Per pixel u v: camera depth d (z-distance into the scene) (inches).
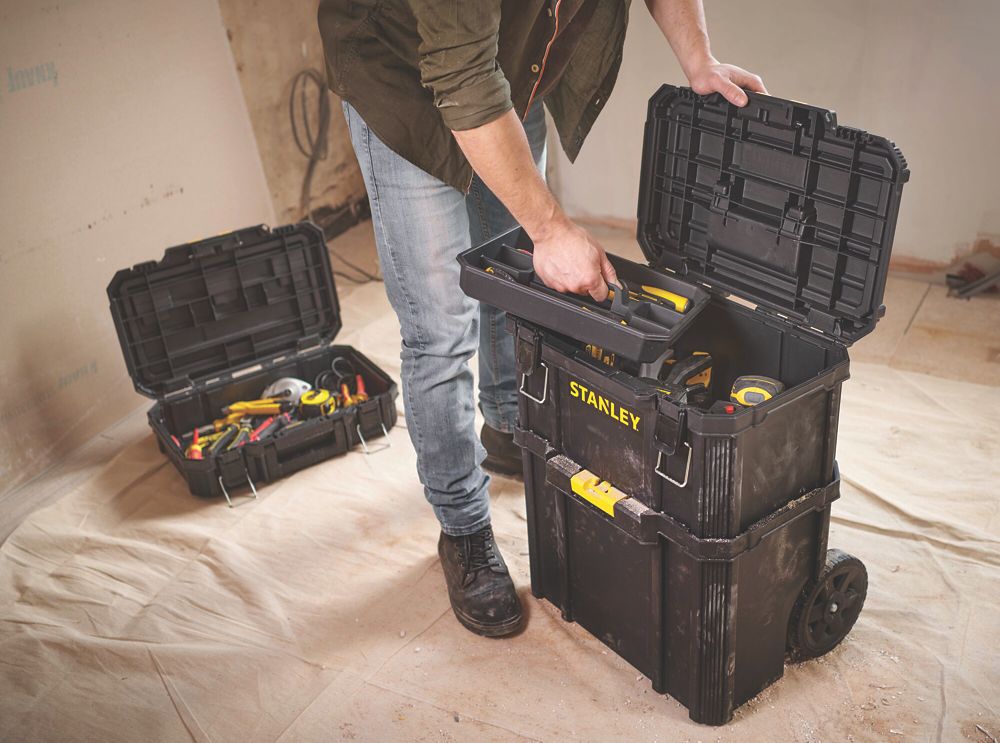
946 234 106.0
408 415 67.3
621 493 57.1
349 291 123.2
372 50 55.6
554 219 52.4
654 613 58.1
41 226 89.0
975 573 69.6
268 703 63.7
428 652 67.1
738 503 51.1
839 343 55.4
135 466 91.0
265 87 119.8
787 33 105.4
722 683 56.9
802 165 54.2
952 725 57.8
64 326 93.0
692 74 59.1
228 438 88.0
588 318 52.7
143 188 100.0
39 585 76.2
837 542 73.8
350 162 140.5
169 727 62.4
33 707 64.2
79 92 90.7
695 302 55.9
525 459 64.6
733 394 57.9
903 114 102.6
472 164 51.4
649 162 63.7
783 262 57.7
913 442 84.3
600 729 59.7
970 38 95.3
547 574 68.8
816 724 58.7
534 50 58.6
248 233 90.1
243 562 77.3
